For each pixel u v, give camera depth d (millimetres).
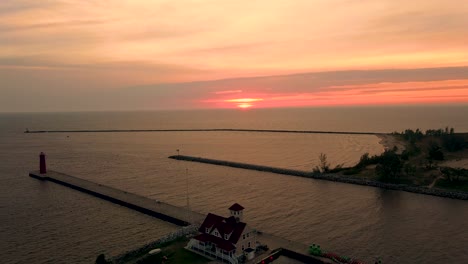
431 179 139000
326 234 88812
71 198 127125
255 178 159375
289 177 161000
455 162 169375
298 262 75125
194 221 96375
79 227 96688
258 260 73438
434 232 88812
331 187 139000
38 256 78438
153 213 106438
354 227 93312
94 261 76000
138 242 86375
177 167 189500
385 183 138000
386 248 79875
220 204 117062
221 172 174875
